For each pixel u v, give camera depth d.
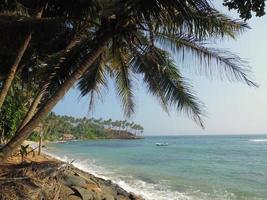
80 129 140.38
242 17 6.57
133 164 32.56
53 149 63.69
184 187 19.38
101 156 44.41
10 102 19.94
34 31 8.42
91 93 12.84
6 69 13.08
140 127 162.00
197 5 7.45
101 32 8.74
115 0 8.02
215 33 8.54
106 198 12.23
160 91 10.93
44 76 10.28
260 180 22.83
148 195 16.61
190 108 10.40
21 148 14.09
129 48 9.82
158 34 9.87
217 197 16.94
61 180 10.69
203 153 52.38
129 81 12.62
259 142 102.44
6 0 10.34
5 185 8.62
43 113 8.39
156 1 7.64
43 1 10.34
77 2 8.87
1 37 8.63
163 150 61.94
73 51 10.15
